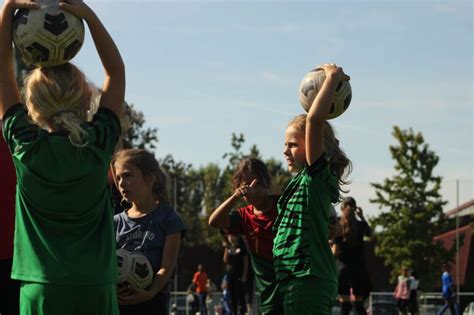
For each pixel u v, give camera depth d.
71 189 4.09
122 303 6.11
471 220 46.41
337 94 5.77
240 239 18.41
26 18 4.18
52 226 4.12
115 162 6.50
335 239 14.12
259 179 7.02
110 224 4.29
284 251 5.85
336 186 5.80
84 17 4.25
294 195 5.87
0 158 5.92
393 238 48.81
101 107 4.32
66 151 4.11
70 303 4.10
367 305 24.73
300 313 5.75
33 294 4.10
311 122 5.53
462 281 44.97
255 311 18.58
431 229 48.72
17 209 4.23
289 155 6.11
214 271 51.56
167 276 6.30
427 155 49.78
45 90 4.12
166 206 6.59
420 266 47.94
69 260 4.10
